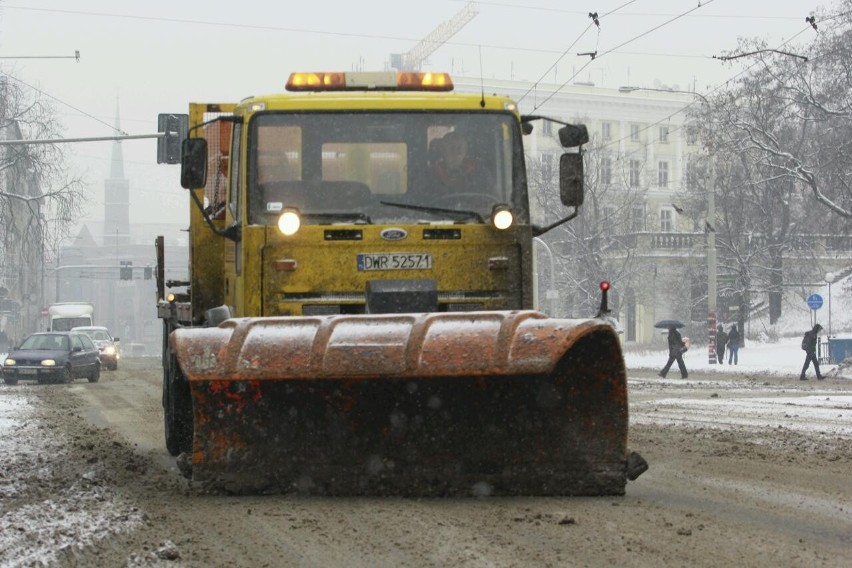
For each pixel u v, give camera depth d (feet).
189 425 37.88
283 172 32.19
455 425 28.32
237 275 33.30
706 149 158.92
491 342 26.48
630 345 216.54
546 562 21.33
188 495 29.43
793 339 197.06
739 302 186.09
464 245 31.78
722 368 137.08
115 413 64.34
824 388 93.15
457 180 32.53
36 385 105.50
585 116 291.99
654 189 301.43
